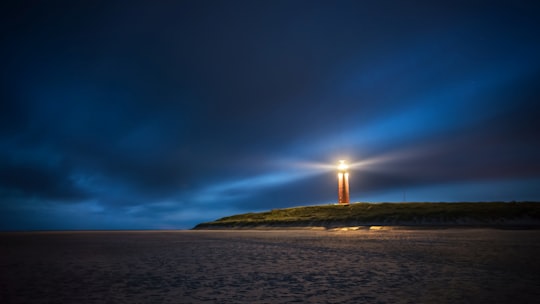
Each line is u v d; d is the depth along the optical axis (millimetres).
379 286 9430
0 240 34812
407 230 48094
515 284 9562
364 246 22109
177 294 8758
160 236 45312
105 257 17500
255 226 76438
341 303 7707
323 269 12508
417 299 7984
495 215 58500
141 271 12555
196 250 21328
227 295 8609
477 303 7609
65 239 36906
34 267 13828
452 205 70812
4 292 9070
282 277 11000
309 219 71938
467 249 19312
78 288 9531
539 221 54281
